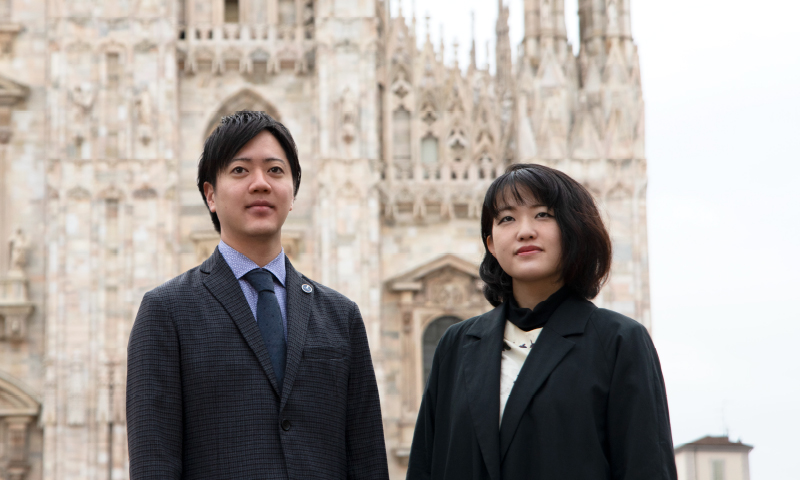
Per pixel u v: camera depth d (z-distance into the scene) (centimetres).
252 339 747
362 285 3319
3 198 3338
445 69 3578
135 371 729
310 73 3475
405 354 3369
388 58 3531
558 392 740
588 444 727
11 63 3403
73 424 3166
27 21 3428
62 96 3297
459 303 3406
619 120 3391
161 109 3325
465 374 784
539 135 3375
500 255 794
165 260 3269
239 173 782
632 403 731
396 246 3438
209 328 747
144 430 711
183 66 3428
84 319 3225
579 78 3472
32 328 3284
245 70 3438
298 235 3366
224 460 716
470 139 3519
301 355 757
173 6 3381
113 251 3269
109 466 3158
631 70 3431
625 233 3350
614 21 3444
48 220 3272
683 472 2614
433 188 3453
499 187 798
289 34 3475
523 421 741
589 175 3372
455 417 773
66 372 3194
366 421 790
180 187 3381
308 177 3431
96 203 3272
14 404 3206
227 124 791
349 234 3334
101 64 3319
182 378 734
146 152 3306
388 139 3475
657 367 757
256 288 777
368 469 780
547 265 778
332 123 3381
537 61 3444
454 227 3462
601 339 757
